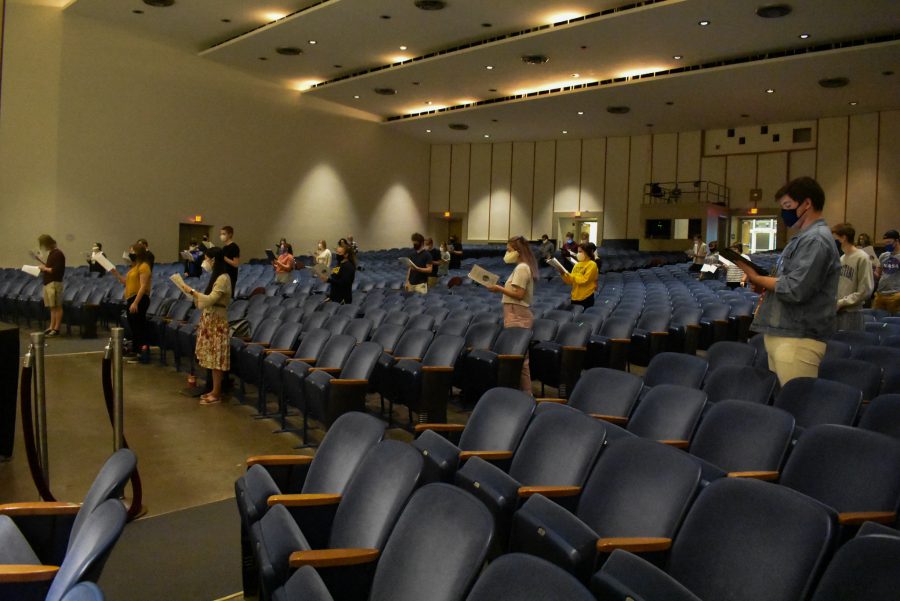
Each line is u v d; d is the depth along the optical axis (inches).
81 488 161.0
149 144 670.5
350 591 82.7
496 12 527.2
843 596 60.1
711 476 101.0
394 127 896.9
